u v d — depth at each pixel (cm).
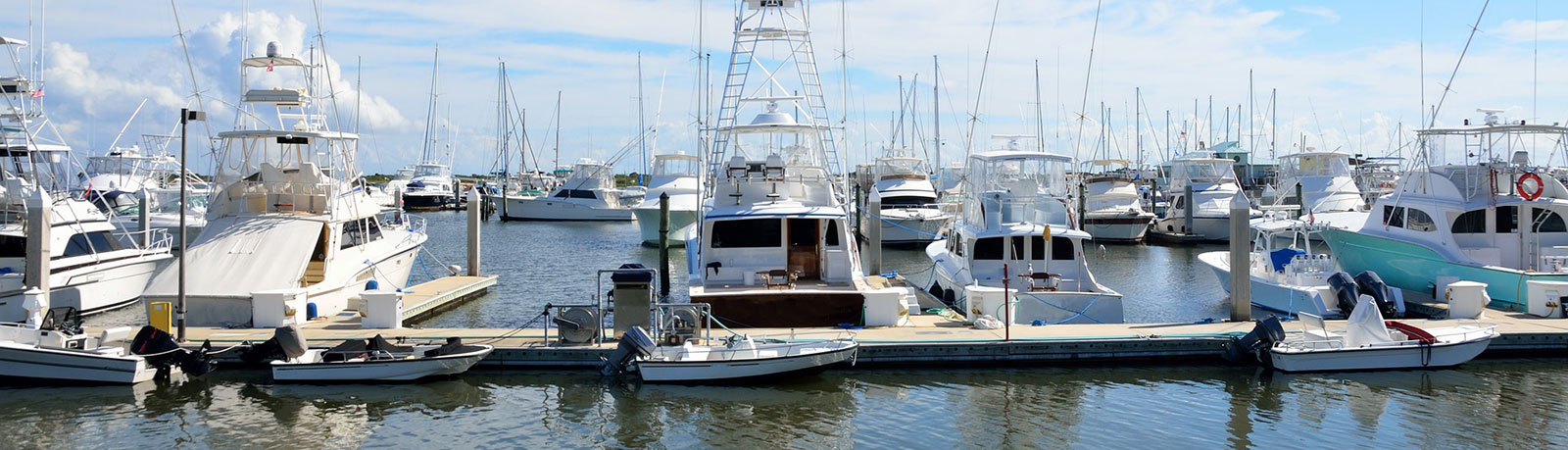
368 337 1666
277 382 1534
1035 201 2314
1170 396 1516
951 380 1597
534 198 6775
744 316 1889
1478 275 2106
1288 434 1341
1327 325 1848
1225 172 5034
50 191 2402
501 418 1402
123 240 2952
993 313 1878
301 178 2311
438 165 8938
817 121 2364
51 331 1536
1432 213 2241
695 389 1534
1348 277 2102
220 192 2258
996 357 1677
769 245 2142
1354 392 1527
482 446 1293
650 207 4572
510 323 2270
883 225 4316
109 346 1603
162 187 4225
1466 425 1370
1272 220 3212
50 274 2073
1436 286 2153
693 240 2548
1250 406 1466
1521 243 2183
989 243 2220
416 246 2716
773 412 1436
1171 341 1680
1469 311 1927
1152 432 1356
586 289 2891
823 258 2153
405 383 1543
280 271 2005
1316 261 2297
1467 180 2195
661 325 1684
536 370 1623
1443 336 1669
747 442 1315
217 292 1936
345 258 2233
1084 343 1680
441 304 2417
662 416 1413
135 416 1387
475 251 2864
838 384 1570
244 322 1850
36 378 1505
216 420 1377
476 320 2309
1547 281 1991
